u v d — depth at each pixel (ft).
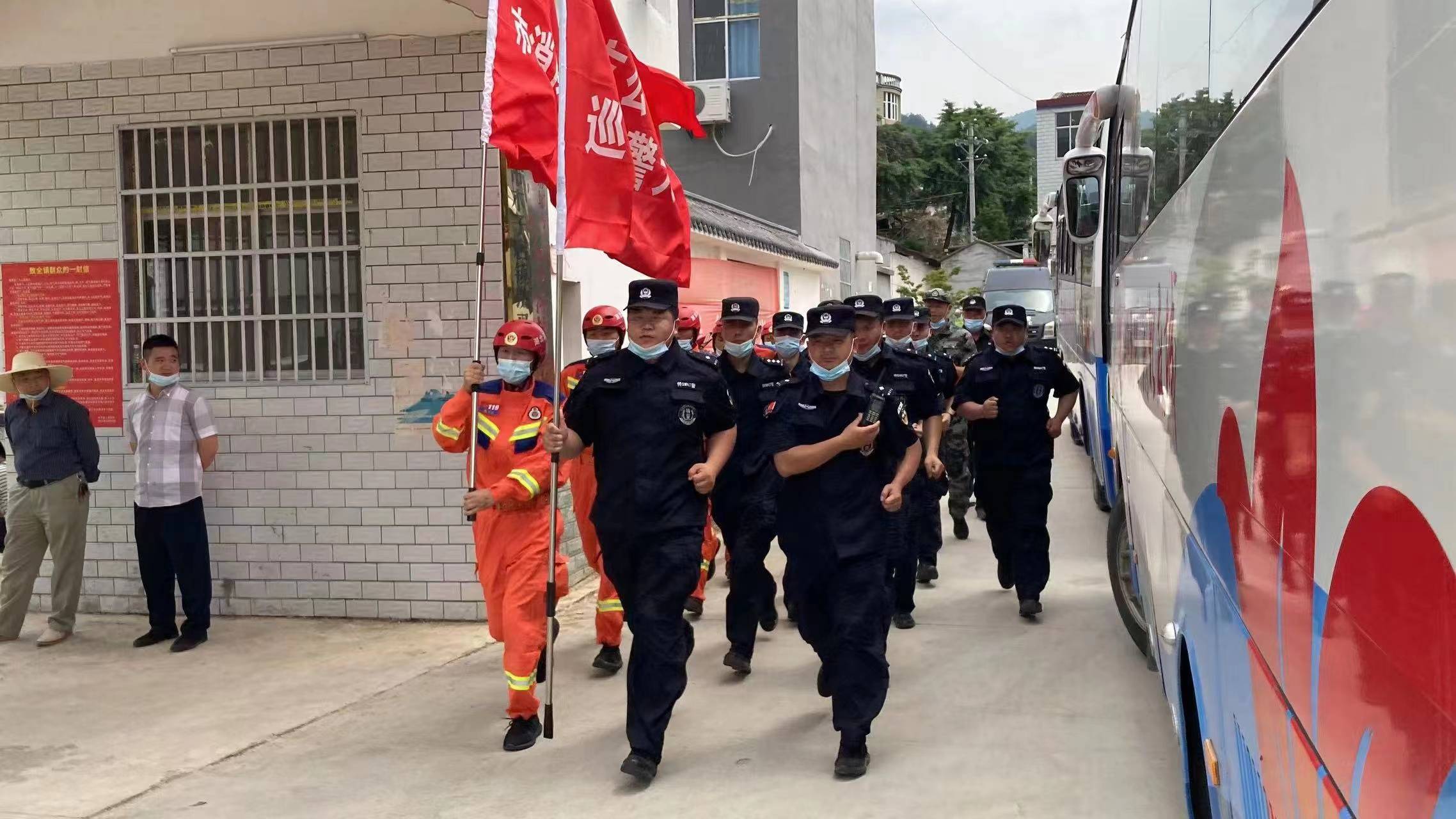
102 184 26.35
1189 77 11.56
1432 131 4.70
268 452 25.71
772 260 60.13
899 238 181.98
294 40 25.16
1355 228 5.65
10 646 23.94
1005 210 190.08
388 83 24.84
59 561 24.06
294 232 25.76
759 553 20.72
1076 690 19.35
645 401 16.28
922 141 192.03
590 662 22.16
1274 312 7.31
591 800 15.30
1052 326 83.76
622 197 18.61
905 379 20.17
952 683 19.95
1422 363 4.74
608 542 16.33
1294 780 6.77
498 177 24.43
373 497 25.31
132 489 26.40
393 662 22.16
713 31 76.69
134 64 26.05
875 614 15.89
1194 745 12.11
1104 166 30.68
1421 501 4.72
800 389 16.49
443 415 18.56
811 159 78.54
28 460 23.91
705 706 19.25
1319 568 6.16
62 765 16.94
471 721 18.62
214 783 16.12
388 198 24.95
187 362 26.35
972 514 38.86
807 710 18.88
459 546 24.99
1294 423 6.75
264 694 20.31
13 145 26.73
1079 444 55.67
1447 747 4.45
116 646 23.84
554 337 16.83
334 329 25.66
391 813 14.97
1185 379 11.52
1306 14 6.66
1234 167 8.86
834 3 85.56
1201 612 10.54
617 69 20.20
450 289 24.77
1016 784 15.38
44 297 26.71
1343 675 5.73
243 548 25.91
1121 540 21.20
